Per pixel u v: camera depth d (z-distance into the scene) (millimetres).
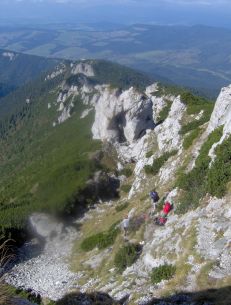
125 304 23859
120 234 37719
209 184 29203
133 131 62594
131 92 63250
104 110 64125
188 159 42500
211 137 38688
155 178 48750
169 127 56906
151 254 27531
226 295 20016
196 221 26922
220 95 44344
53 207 53750
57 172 62625
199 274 22234
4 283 13609
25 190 72125
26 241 48812
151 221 33344
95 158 61406
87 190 55312
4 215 57188
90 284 31188
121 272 29641
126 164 60438
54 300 30312
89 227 49281
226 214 26047
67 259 41250
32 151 161125
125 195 54844
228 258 22562
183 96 61188
